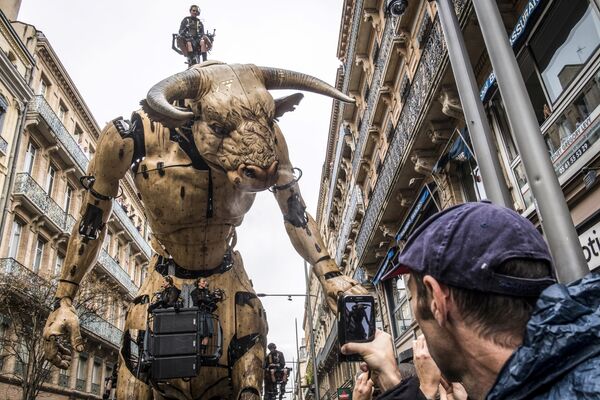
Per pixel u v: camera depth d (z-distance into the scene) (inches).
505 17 288.7
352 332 59.9
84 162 797.2
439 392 58.2
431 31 346.3
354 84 688.4
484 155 136.1
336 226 1047.6
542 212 108.0
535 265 32.0
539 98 270.1
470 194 366.3
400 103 506.3
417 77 383.2
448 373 35.8
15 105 637.9
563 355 24.9
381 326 601.0
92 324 732.7
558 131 249.6
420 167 406.9
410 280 38.9
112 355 868.6
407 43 470.9
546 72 258.2
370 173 651.5
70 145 754.2
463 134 333.7
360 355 59.7
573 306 26.0
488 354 30.8
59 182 747.4
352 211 716.0
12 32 650.8
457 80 148.7
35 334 486.6
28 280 525.3
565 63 242.1
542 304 27.2
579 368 24.3
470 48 305.7
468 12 284.7
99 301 634.2
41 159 698.2
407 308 509.0
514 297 31.0
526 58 272.8
